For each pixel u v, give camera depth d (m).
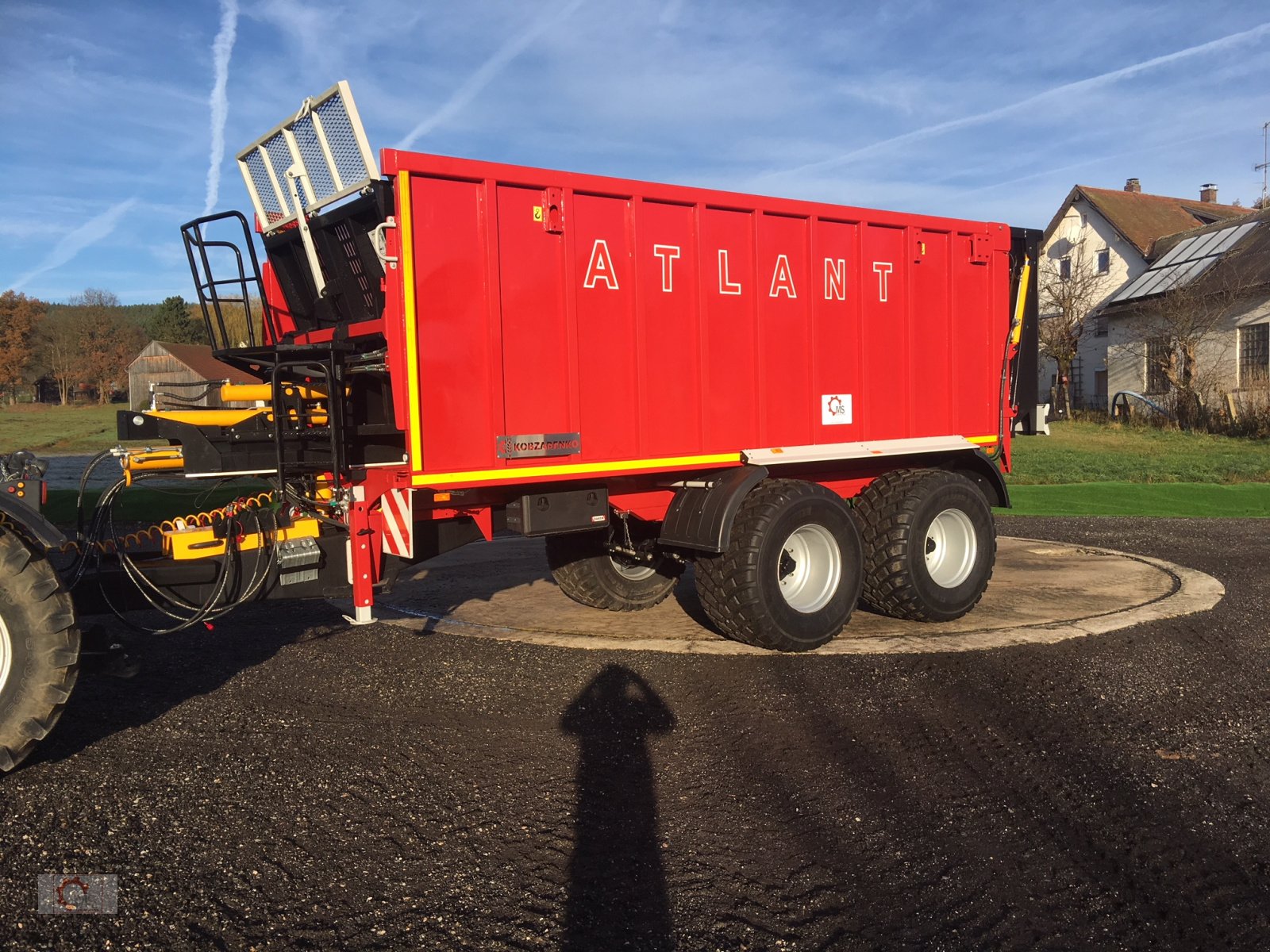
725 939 2.63
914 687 4.93
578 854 3.12
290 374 4.92
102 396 77.25
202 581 4.67
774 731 4.29
